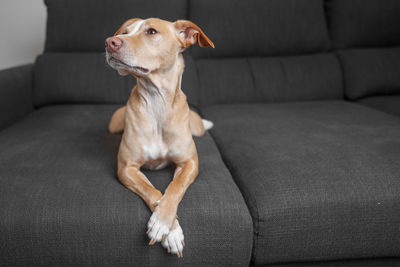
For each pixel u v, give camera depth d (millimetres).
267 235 1156
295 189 1211
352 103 2395
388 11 2580
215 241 1111
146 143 1311
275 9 2502
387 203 1184
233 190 1227
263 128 1858
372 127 1823
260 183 1265
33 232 1063
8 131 1830
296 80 2510
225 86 2471
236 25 2482
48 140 1687
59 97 2328
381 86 2490
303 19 2529
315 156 1448
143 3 2375
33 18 3033
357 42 2648
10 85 2082
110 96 2352
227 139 1761
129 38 1180
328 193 1191
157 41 1226
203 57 2562
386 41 2650
